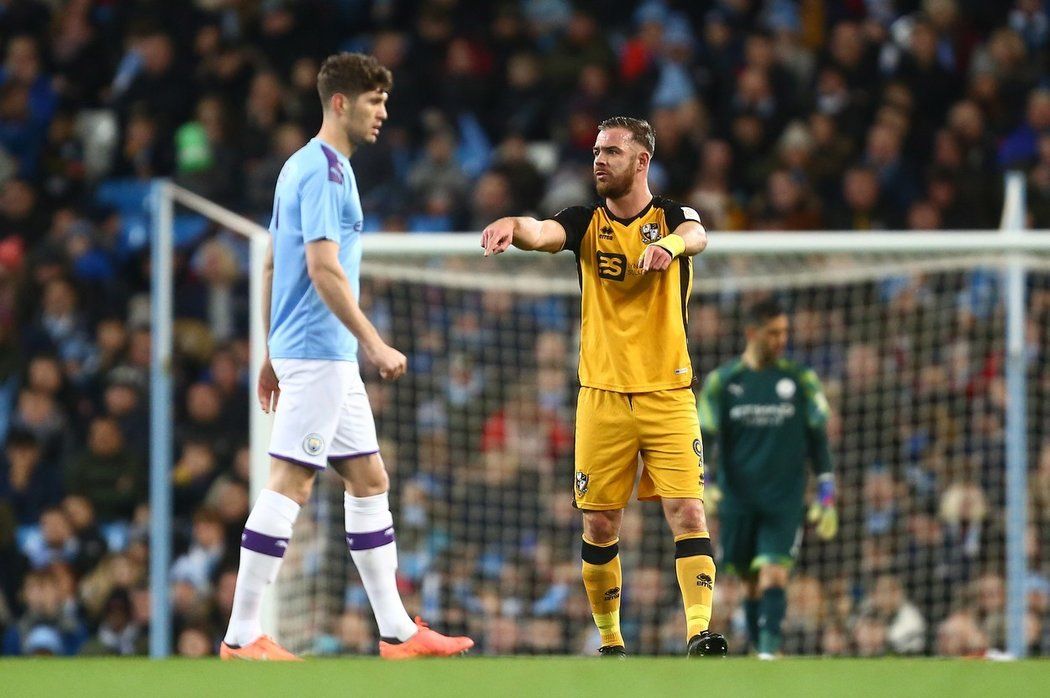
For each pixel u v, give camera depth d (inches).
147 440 1542.8
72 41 2003.0
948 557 1432.1
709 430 1176.8
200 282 1685.5
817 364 1526.8
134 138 1883.6
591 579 830.5
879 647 1379.2
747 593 1197.1
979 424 1491.1
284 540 777.6
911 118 1795.0
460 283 1407.5
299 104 1847.9
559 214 811.4
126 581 1434.5
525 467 1487.5
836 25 1956.2
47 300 1717.5
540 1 1994.3
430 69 1908.2
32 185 1918.1
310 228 762.8
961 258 1358.3
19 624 1443.2
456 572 1440.7
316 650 1368.1
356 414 804.0
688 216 799.7
